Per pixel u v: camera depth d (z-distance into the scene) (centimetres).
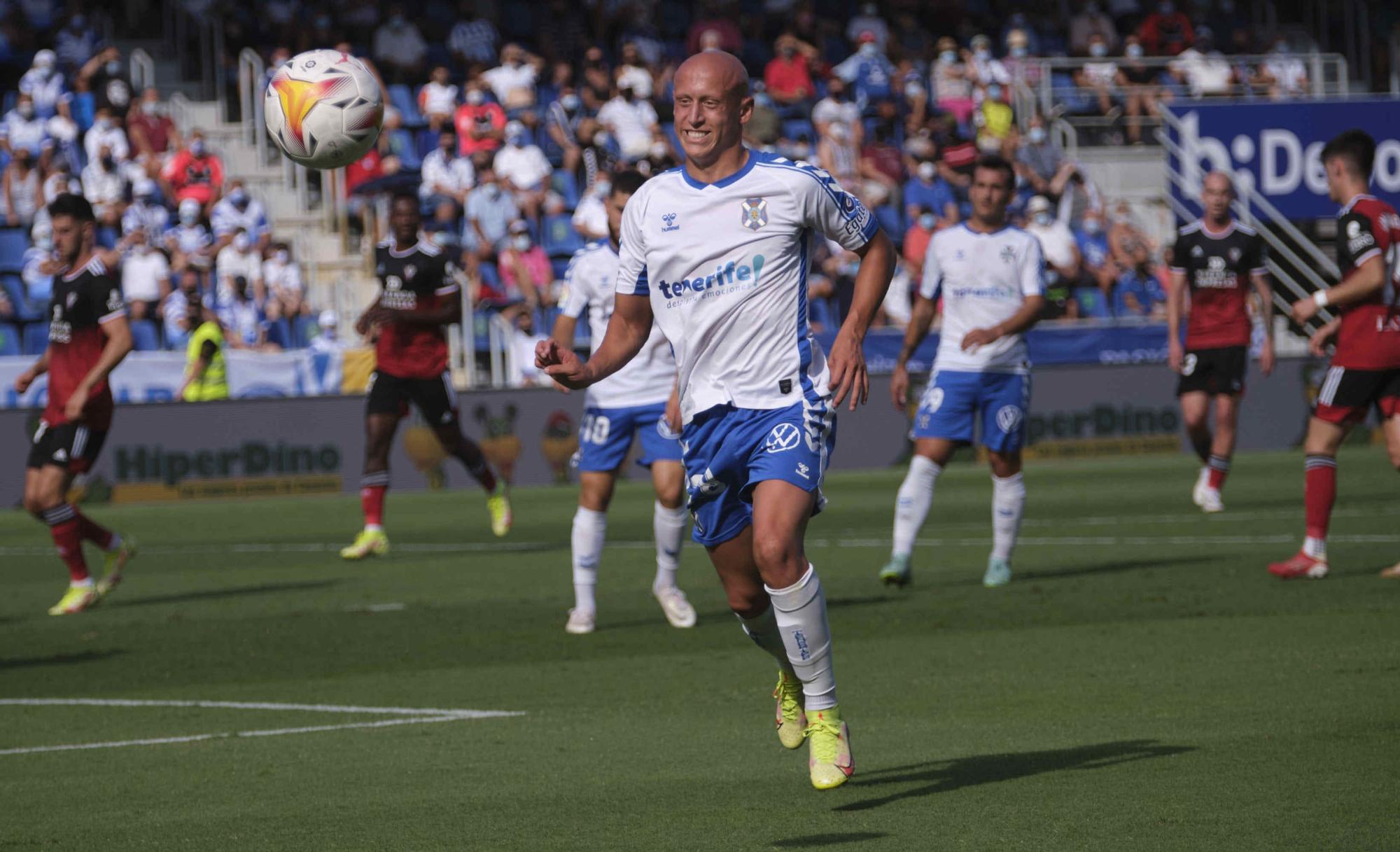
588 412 2014
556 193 5912
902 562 2325
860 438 5259
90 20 6312
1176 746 1221
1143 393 5391
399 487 4869
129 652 1964
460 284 5338
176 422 4656
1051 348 5497
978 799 1069
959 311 2303
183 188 5578
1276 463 4941
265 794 1170
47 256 5209
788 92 6656
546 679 1683
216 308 5281
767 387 1116
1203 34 7206
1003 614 2031
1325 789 1060
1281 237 5997
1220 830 963
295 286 5388
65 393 2344
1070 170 6222
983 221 2306
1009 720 1362
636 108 6134
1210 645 1722
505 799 1125
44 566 3123
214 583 2712
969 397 2295
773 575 1074
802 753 1263
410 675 1741
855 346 1107
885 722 1379
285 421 4766
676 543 2027
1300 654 1639
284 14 6381
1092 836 961
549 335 5512
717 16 6881
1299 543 2752
